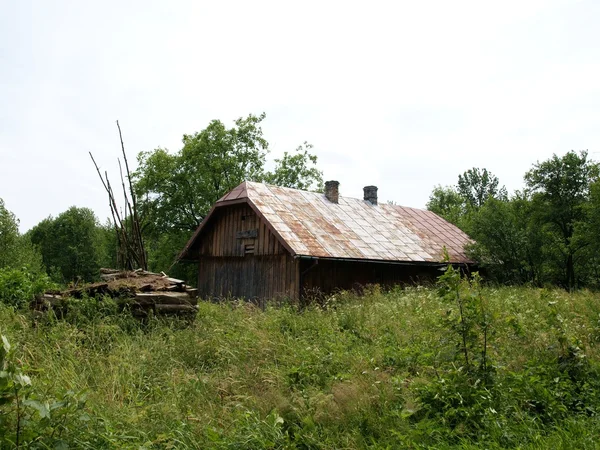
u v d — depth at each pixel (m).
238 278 17.88
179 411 5.30
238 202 17.62
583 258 20.89
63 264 57.59
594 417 5.28
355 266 17.27
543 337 7.12
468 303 6.01
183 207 33.62
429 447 4.59
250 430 4.76
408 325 8.87
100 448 4.24
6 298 12.36
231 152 34.50
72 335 7.52
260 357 7.24
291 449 4.64
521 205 21.95
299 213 17.59
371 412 5.27
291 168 36.75
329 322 9.49
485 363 5.83
